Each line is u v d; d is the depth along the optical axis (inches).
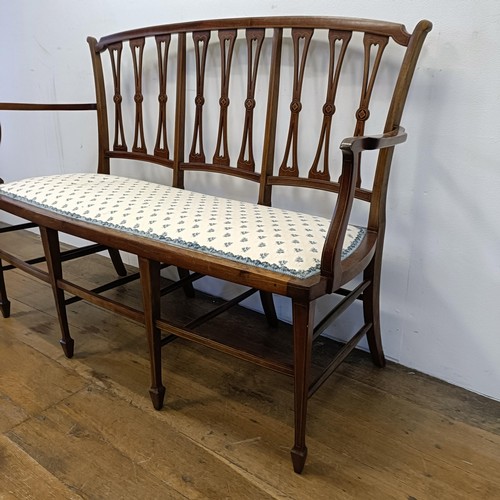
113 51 60.6
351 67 47.2
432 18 41.6
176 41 59.5
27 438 41.7
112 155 64.3
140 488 36.9
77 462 39.3
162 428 43.3
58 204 47.4
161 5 60.0
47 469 38.5
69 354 53.4
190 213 42.7
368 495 36.8
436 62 42.3
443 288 47.9
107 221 43.0
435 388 49.4
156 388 44.8
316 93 50.1
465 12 39.9
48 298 68.0
